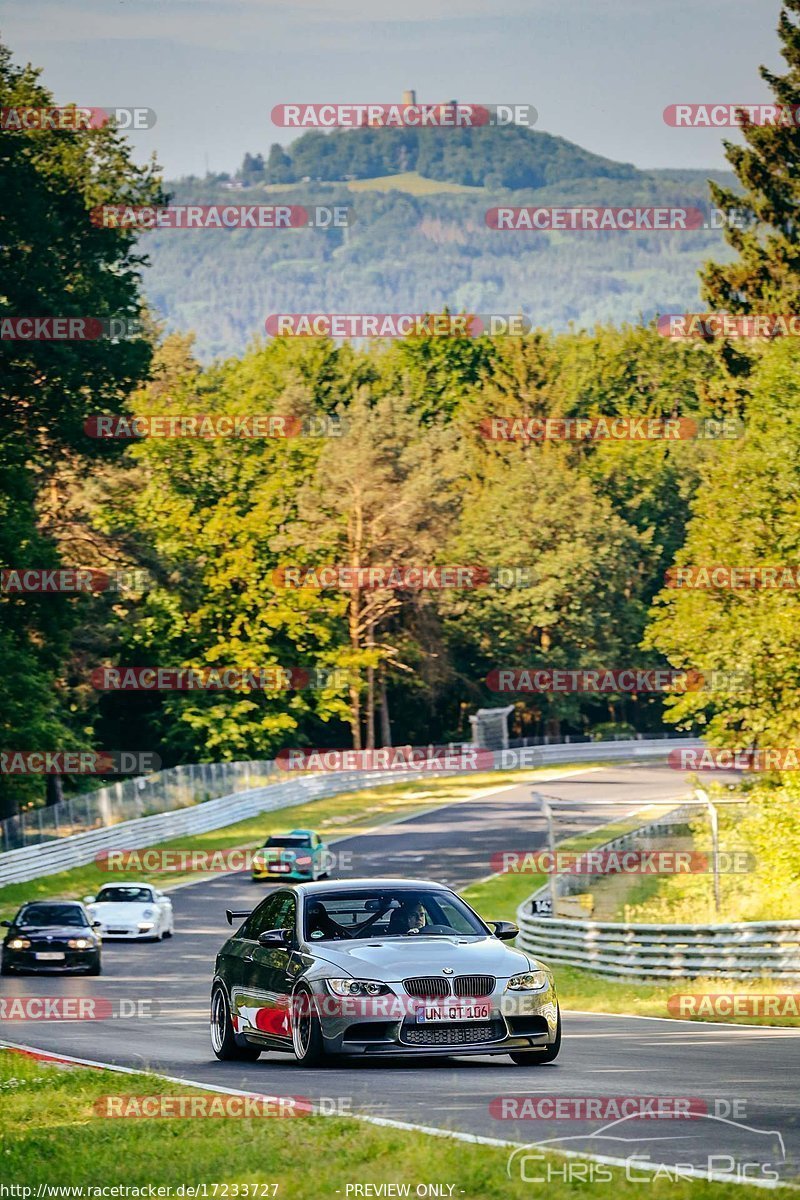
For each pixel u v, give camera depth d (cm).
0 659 16575
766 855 10712
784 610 13850
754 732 13862
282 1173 2725
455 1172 2620
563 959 9512
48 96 17925
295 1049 4284
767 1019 6247
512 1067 4253
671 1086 3781
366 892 4550
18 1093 3922
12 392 16688
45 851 15862
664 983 8406
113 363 17050
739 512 14550
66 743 19462
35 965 9256
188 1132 3200
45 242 16862
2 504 17338
